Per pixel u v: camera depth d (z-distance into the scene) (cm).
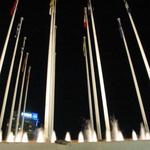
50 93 1658
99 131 2016
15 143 1052
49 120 1562
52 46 1948
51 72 1833
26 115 7106
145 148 1145
